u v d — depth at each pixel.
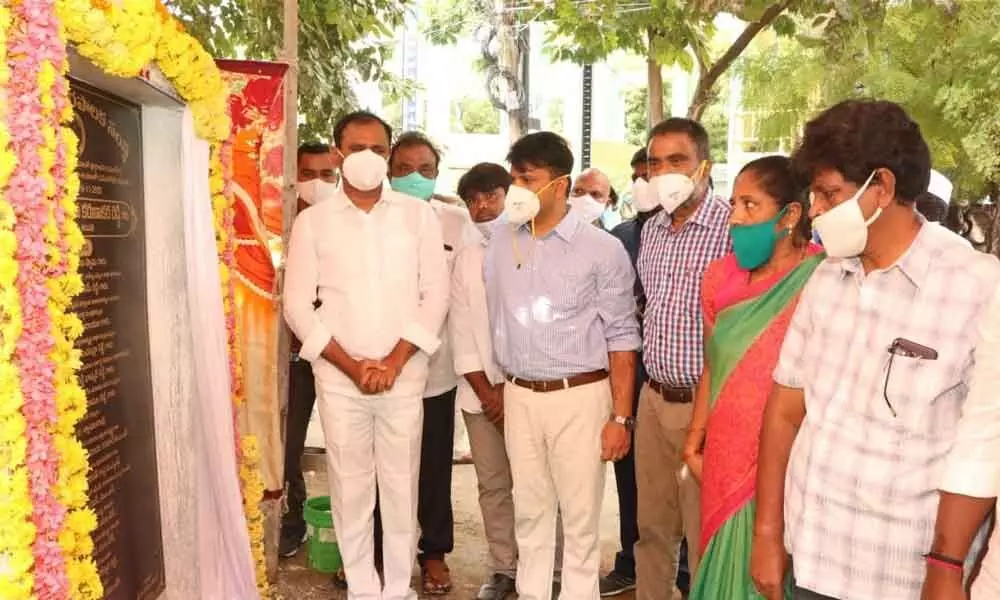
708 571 2.52
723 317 2.54
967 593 1.67
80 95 2.51
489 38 10.70
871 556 1.85
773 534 2.14
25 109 1.82
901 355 1.79
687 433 2.92
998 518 1.57
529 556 3.31
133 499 2.89
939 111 7.09
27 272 1.85
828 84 7.40
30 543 1.85
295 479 4.42
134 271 2.93
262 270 3.91
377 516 3.98
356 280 3.46
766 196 2.43
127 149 2.88
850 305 1.92
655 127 3.06
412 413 3.56
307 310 3.49
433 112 12.96
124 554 2.79
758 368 2.44
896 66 7.21
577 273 3.10
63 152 1.97
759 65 8.04
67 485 2.09
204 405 3.09
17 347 1.82
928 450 1.78
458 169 13.00
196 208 3.03
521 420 3.21
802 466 1.98
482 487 3.86
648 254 3.16
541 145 3.09
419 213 3.61
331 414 3.50
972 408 1.62
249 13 5.69
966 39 6.83
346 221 3.51
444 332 3.87
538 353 3.12
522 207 3.06
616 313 3.17
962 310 1.75
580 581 3.22
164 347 3.09
